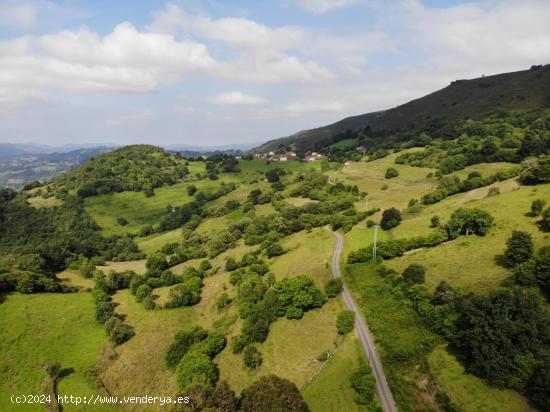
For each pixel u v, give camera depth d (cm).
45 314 9388
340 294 8431
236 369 7475
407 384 5612
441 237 9194
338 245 11350
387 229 11244
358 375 5928
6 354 7781
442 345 5947
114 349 8581
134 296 11169
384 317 7175
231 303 9850
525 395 4703
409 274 7738
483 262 7538
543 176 9950
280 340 7756
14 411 6500
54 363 7394
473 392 5000
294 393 5528
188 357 7600
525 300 5400
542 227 7806
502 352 5056
